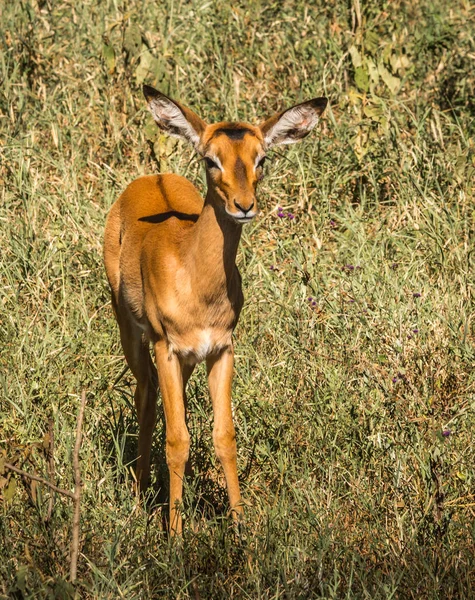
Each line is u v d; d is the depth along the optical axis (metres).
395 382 9.50
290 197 14.18
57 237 12.80
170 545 8.31
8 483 7.29
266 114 15.50
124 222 10.69
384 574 7.96
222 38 16.95
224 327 9.26
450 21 18.42
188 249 9.12
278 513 8.81
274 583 7.89
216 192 8.77
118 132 14.73
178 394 9.23
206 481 9.88
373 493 9.11
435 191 14.30
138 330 10.29
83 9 17.69
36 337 11.56
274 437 10.05
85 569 7.90
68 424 10.37
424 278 12.70
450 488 8.98
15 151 14.31
